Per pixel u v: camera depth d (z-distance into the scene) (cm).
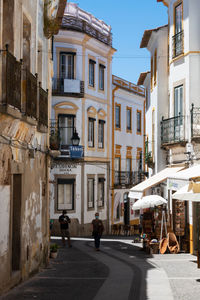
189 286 1170
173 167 2502
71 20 3678
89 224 3809
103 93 4128
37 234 1466
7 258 1055
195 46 2250
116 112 4522
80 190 3706
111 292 1073
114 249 2327
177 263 1727
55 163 3594
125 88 4644
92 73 3931
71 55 3688
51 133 1906
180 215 2208
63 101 3653
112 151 4359
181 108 2348
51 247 1880
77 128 3706
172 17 2466
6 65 966
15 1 1121
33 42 1387
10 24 1100
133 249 2331
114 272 1459
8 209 1069
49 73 1831
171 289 1122
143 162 5203
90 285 1173
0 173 1003
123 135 4659
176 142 2319
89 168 3828
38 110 1348
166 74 2798
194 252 2078
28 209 1312
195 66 2247
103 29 4138
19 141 1174
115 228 4128
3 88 967
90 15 3941
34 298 972
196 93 2241
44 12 1616
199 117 2189
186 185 1738
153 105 3084
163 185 2905
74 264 1698
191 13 2256
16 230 1197
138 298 1002
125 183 4619
